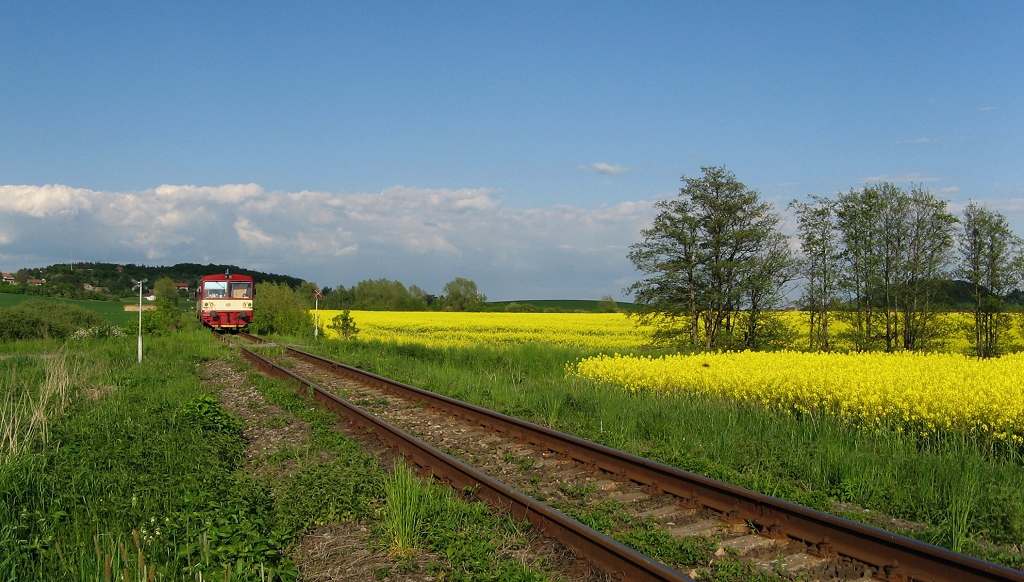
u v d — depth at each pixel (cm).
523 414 1252
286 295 4316
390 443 985
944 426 995
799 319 3303
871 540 548
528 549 588
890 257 3141
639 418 1142
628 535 609
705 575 537
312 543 621
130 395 1422
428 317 6388
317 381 1767
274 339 3584
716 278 3067
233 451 931
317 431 1066
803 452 889
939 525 639
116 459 849
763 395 1282
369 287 10138
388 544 606
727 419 1113
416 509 656
